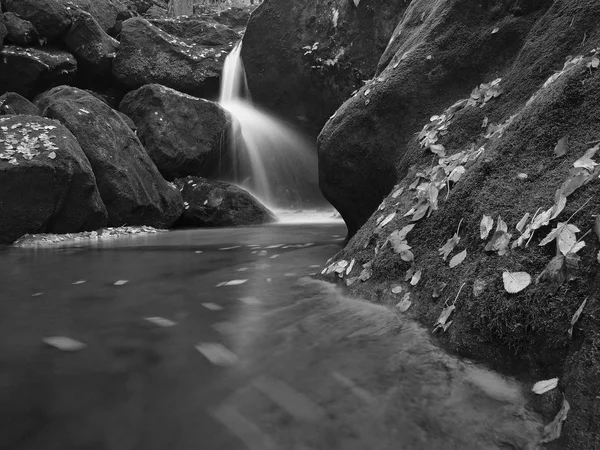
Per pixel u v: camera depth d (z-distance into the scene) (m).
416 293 2.63
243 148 13.56
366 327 2.46
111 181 8.88
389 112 4.71
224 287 3.55
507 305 1.94
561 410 1.49
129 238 7.84
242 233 8.48
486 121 3.72
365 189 4.95
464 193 2.78
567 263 1.79
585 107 2.47
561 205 2.00
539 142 2.57
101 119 9.35
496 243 2.26
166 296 3.31
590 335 1.56
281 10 12.52
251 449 1.45
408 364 2.01
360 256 3.39
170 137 11.54
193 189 11.27
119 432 1.54
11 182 7.25
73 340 2.40
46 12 12.25
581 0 3.57
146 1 18.75
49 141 7.86
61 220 7.93
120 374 1.98
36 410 1.69
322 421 1.60
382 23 11.16
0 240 7.19
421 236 2.93
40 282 3.90
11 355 2.20
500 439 1.48
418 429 1.55
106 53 13.30
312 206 15.29
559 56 3.49
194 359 2.13
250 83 13.36
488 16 4.50
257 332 2.46
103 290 3.55
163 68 13.77
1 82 11.67
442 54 4.63
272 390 1.82
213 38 15.23
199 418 1.63
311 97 12.79
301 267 4.37
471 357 2.02
